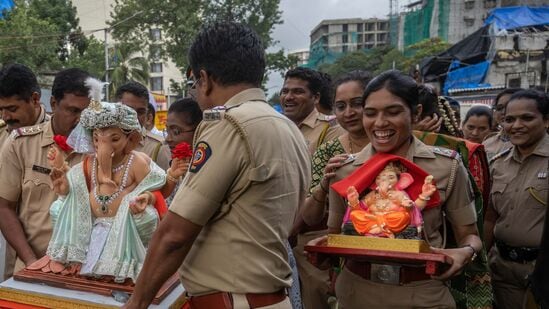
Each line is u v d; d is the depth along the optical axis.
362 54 45.53
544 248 1.67
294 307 2.29
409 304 1.76
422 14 42.56
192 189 1.42
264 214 1.46
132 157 1.82
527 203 2.76
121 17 25.98
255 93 1.55
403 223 1.69
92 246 1.73
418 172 1.75
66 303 1.64
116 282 1.69
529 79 18.47
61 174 1.75
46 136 2.27
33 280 1.74
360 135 2.56
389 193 1.74
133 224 1.73
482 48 17.48
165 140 3.02
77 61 25.09
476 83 16.95
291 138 1.56
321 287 2.76
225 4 25.48
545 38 18.39
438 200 1.75
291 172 1.52
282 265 1.55
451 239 1.98
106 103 1.75
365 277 1.85
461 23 40.31
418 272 1.77
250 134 1.42
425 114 2.25
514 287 2.83
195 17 24.78
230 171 1.41
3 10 16.94
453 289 2.01
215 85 1.55
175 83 27.08
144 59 27.91
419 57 33.72
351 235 1.77
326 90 3.59
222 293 1.45
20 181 2.29
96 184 1.77
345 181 1.84
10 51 19.95
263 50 1.61
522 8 18.95
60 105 2.20
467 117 4.45
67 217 1.75
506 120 2.88
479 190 2.03
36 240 2.24
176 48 25.88
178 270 1.59
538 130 2.80
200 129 1.50
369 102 1.81
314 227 2.65
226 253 1.45
